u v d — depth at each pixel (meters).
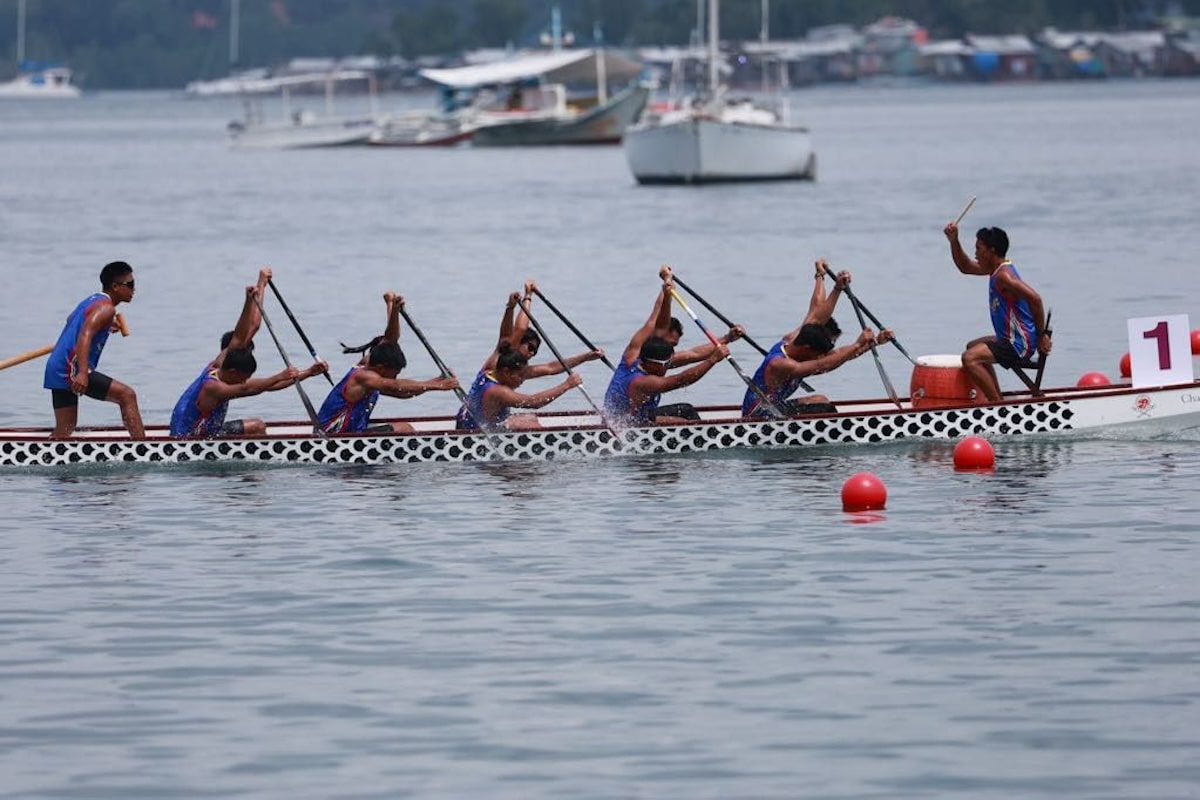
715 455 79.06
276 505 70.81
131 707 48.56
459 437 78.44
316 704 48.62
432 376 104.31
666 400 94.75
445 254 180.12
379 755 45.28
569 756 45.06
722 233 198.38
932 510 68.50
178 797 43.06
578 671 50.94
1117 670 50.31
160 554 63.59
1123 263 157.50
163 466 77.69
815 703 48.28
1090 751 44.97
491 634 54.22
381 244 193.12
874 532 65.44
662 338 80.56
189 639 54.06
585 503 70.56
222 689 49.81
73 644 53.66
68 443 77.44
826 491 72.06
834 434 79.62
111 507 70.69
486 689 49.59
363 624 55.34
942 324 122.62
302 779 43.94
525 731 46.62
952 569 60.41
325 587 59.31
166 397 98.25
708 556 62.50
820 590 58.25
